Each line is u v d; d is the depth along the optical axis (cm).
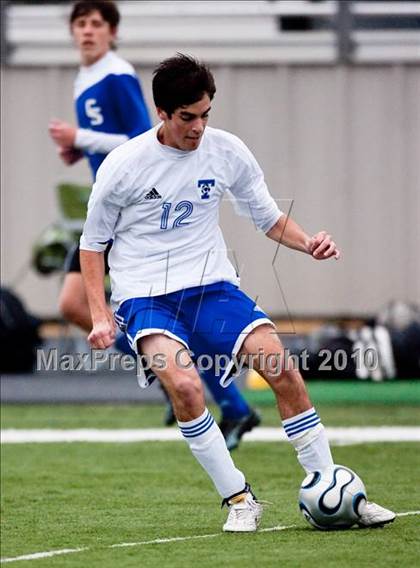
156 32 5425
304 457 2052
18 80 5494
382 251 5478
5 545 2039
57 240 4800
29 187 5525
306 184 5462
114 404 4191
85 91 3023
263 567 1794
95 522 2250
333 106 5431
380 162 5444
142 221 2055
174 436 3438
